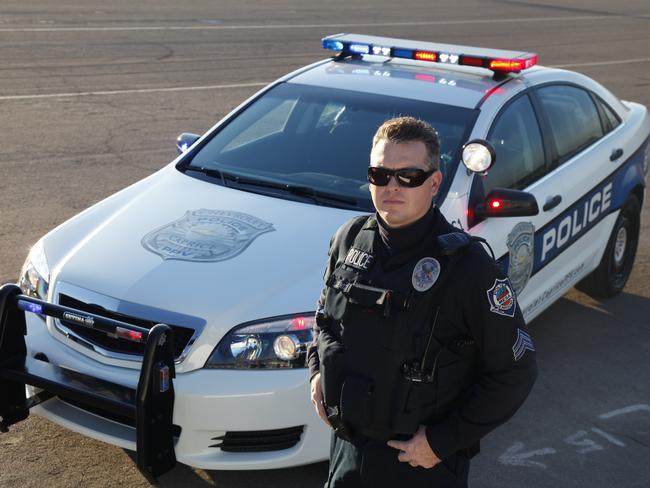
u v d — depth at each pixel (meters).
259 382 3.41
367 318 2.38
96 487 3.79
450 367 2.38
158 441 3.29
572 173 5.22
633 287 6.54
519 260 4.68
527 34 20.98
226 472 3.91
